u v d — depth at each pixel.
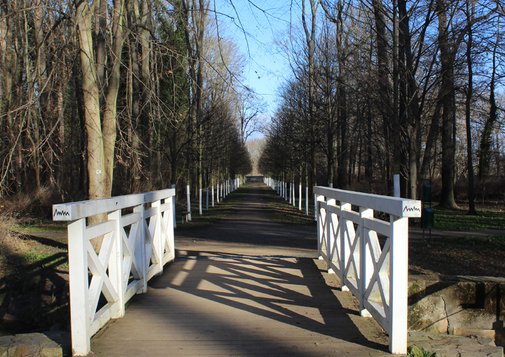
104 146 10.01
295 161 25.23
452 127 28.45
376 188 27.33
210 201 37.72
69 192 19.36
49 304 9.31
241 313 5.72
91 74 9.04
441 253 10.95
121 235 5.55
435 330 7.50
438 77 10.62
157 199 7.77
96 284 4.75
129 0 10.35
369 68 11.30
